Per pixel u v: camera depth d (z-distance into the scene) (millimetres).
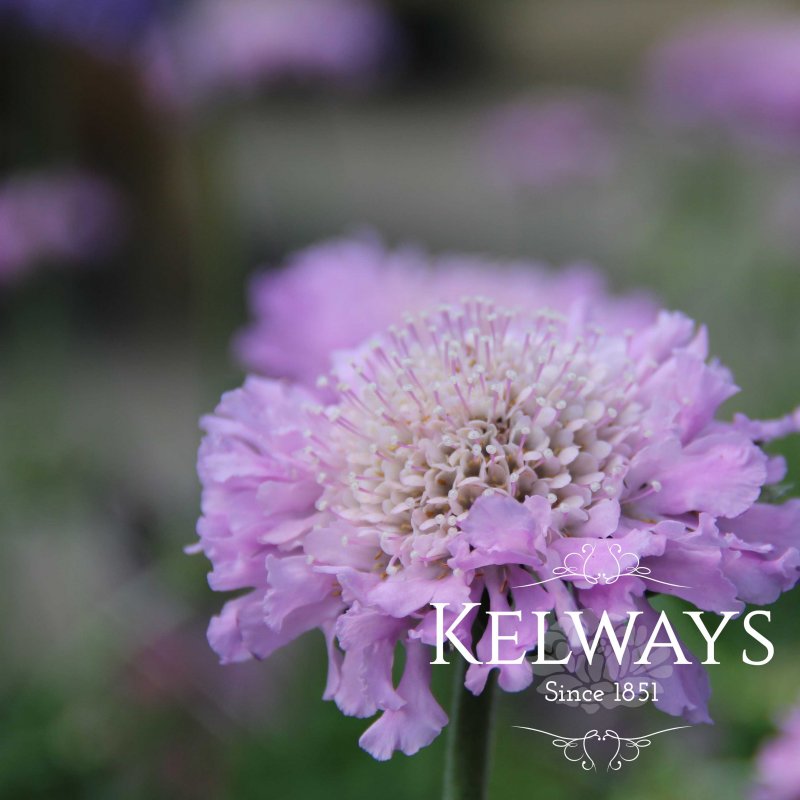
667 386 215
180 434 587
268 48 483
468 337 221
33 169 576
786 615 297
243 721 334
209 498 214
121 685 346
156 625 361
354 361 226
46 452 440
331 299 300
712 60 567
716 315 505
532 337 223
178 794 333
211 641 209
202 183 452
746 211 549
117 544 430
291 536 209
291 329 298
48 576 452
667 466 207
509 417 213
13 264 502
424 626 198
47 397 466
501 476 211
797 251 499
